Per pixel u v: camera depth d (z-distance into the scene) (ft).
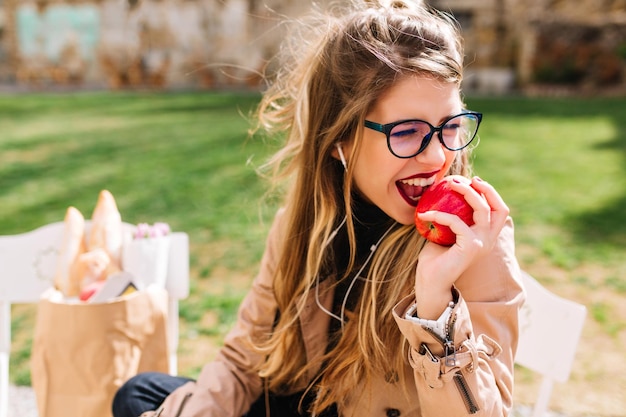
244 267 14.11
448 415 4.27
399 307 4.44
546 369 6.15
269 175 7.13
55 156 25.12
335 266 5.49
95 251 7.16
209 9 49.83
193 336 11.31
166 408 5.35
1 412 7.70
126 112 36.50
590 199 18.63
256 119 7.00
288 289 5.62
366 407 5.10
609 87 43.32
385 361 4.92
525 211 17.54
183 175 21.76
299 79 5.44
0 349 7.81
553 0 46.11
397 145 4.52
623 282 13.19
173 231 16.40
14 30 52.47
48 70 52.65
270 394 5.82
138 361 6.70
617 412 9.29
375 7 5.06
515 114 33.37
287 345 5.54
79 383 6.52
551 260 14.28
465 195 4.33
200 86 50.96
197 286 13.23
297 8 47.75
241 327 5.95
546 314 6.18
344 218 5.30
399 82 4.47
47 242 7.68
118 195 19.76
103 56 51.52
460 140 5.00
